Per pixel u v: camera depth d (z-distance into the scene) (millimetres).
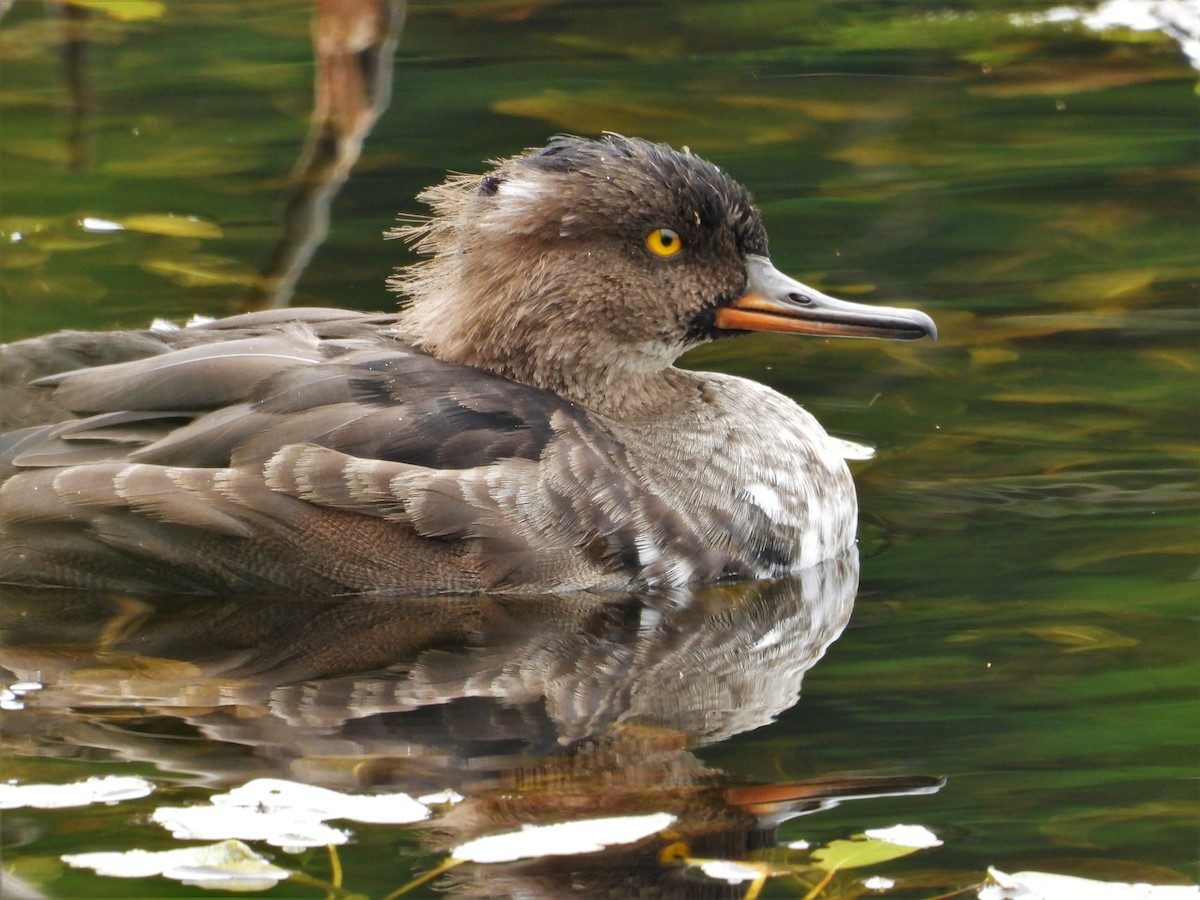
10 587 12016
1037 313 15977
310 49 21531
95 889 8031
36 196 17844
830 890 8109
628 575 11969
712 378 13242
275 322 13055
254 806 8781
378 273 16406
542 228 12484
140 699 10156
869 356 15625
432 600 11797
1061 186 18469
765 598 11914
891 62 21469
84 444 11906
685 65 21250
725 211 12531
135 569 11836
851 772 9211
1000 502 12875
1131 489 12984
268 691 10297
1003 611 11227
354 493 11617
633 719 9914
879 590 11680
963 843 8492
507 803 8852
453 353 12758
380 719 9906
